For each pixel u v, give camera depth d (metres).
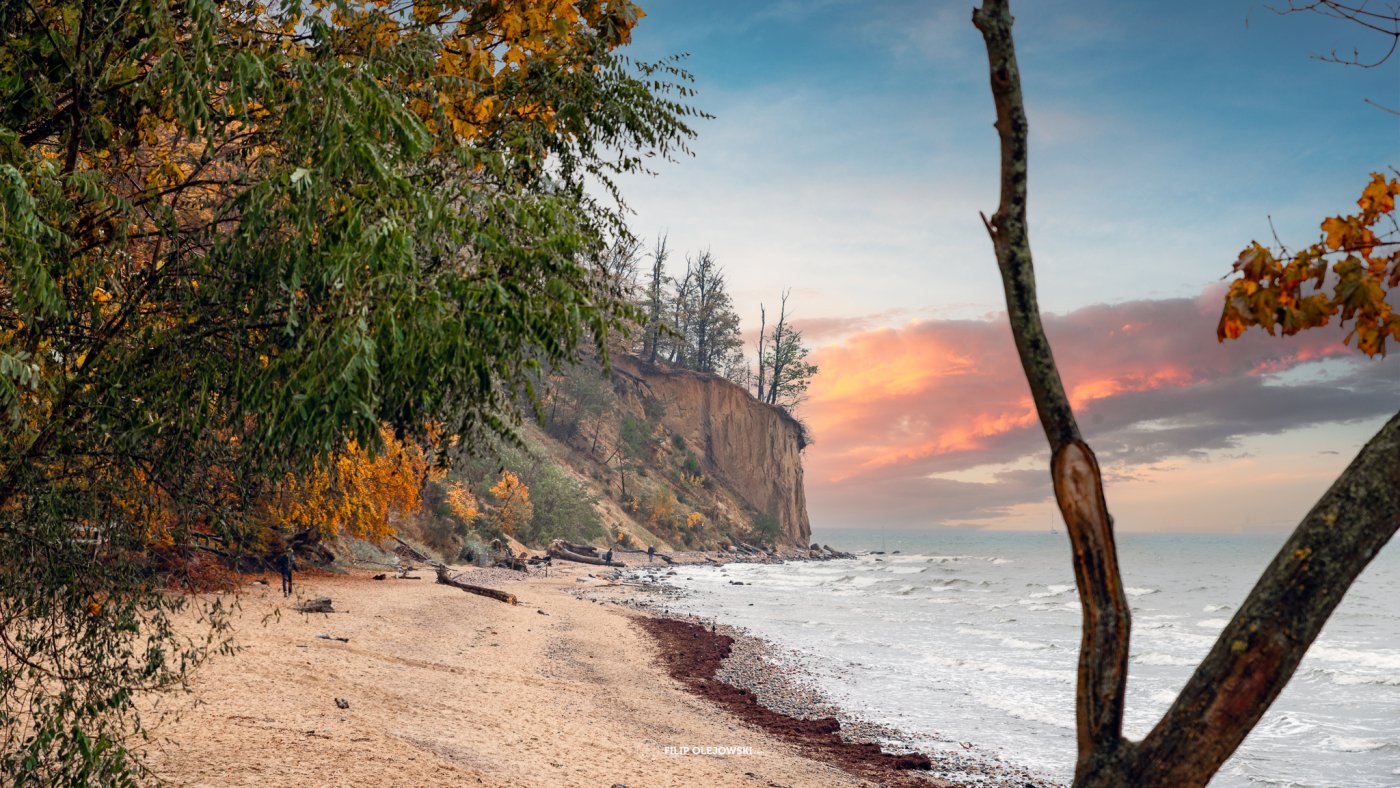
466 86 5.55
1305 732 19.73
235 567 5.66
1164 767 1.80
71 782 5.45
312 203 4.14
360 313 3.88
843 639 34.66
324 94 4.31
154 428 4.96
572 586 53.81
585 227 5.20
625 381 112.12
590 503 87.25
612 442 103.81
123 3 4.39
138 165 5.48
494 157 4.86
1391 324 2.46
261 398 4.36
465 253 4.43
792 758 15.05
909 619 43.84
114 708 5.78
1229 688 1.76
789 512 120.69
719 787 11.98
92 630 5.52
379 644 20.20
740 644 31.62
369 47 5.12
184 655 6.38
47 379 4.86
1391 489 1.70
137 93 4.17
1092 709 1.93
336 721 11.08
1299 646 1.72
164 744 8.74
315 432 3.97
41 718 5.63
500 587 46.12
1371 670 29.50
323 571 36.16
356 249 4.00
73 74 4.61
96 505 5.14
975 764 15.95
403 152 4.27
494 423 4.51
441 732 11.99
